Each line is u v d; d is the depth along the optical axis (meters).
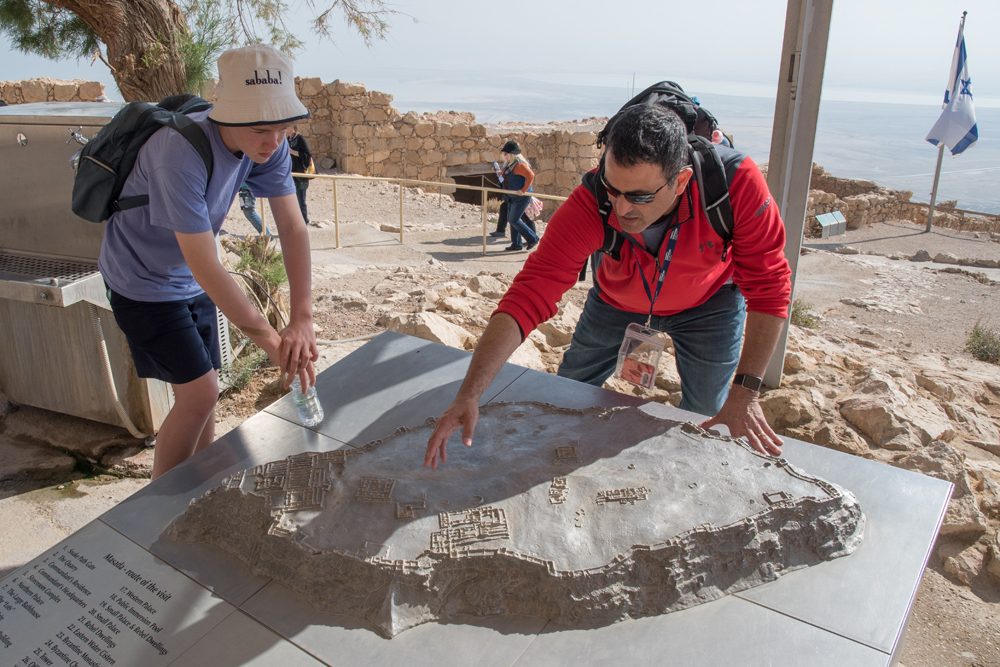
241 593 1.85
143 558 1.97
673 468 2.08
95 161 2.29
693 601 1.79
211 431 2.90
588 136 19.33
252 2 6.44
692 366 2.83
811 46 3.96
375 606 1.75
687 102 2.50
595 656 1.65
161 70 6.00
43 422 3.78
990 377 6.07
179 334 2.54
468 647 1.68
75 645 1.72
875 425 3.96
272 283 4.89
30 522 3.11
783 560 1.90
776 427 4.04
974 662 2.69
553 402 2.59
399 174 18.33
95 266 3.37
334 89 17.52
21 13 6.34
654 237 2.38
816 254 16.30
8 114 3.32
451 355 3.02
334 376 2.88
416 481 2.04
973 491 3.53
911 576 1.86
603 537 1.84
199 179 2.18
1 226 3.53
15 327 3.62
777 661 1.63
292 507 1.94
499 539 1.83
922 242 20.86
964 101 21.42
